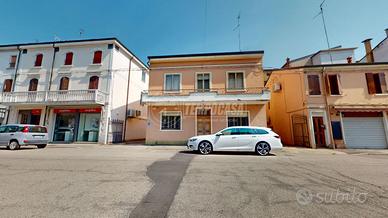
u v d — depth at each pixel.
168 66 16.38
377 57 18.12
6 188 4.28
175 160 8.00
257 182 4.91
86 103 16.36
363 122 14.11
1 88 18.83
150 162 7.49
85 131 17.23
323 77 14.81
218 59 15.97
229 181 4.96
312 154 10.72
